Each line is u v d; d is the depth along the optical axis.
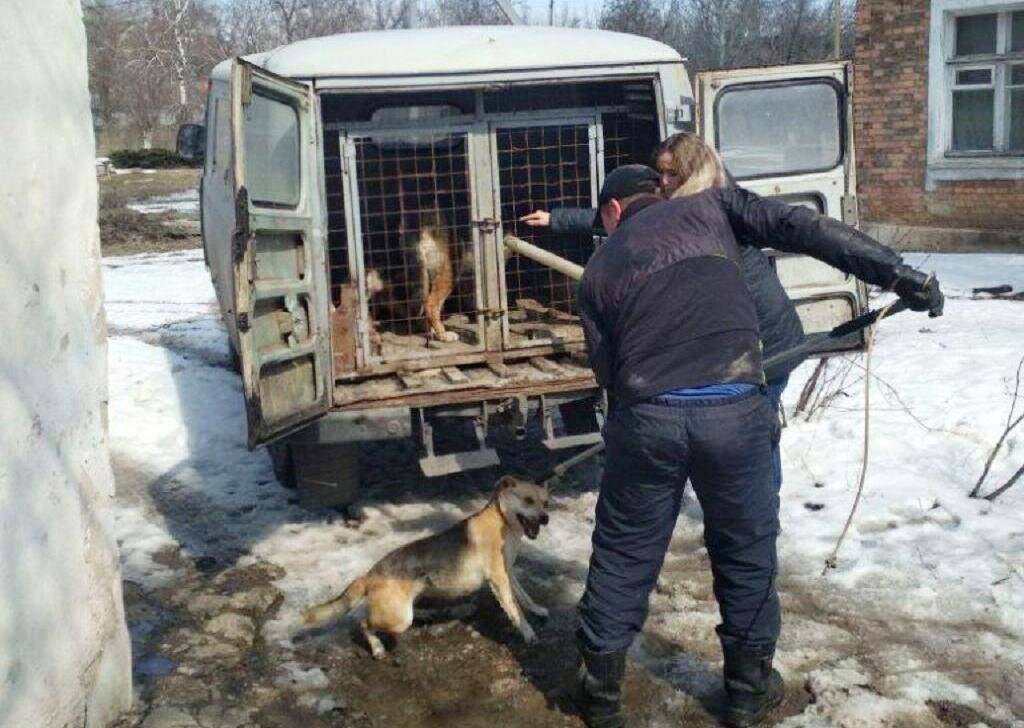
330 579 4.50
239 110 3.75
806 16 26.66
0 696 2.57
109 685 3.29
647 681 3.62
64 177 3.00
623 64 4.95
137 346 8.90
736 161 5.12
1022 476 5.23
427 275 5.61
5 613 2.60
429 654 3.88
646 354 3.08
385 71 4.66
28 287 2.77
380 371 5.15
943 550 4.52
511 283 6.26
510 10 5.94
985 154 12.48
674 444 3.04
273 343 4.22
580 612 3.32
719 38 26.62
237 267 3.73
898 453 5.66
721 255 3.16
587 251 6.16
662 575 4.44
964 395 6.50
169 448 6.36
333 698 3.57
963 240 12.68
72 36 3.08
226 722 3.39
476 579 3.88
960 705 3.39
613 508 3.21
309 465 4.91
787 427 6.11
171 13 47.09
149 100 46.47
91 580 3.14
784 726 3.32
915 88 12.73
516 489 3.85
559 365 5.25
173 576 4.54
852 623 3.96
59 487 2.93
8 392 2.64
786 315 4.12
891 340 8.29
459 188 5.91
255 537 4.97
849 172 5.24
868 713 3.36
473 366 5.31
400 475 5.80
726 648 3.32
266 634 4.02
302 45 4.80
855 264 3.04
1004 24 12.23
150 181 30.72
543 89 5.73
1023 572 4.27
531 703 3.54
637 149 5.68
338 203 5.74
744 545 3.20
